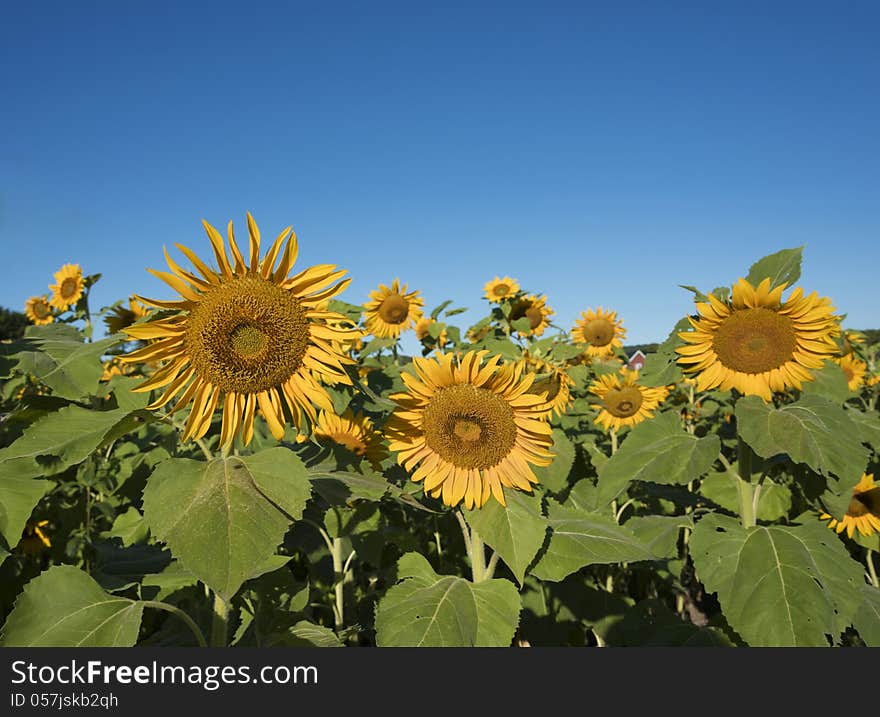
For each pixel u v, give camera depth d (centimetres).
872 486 127
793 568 86
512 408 82
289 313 68
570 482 147
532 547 77
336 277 69
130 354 64
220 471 61
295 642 75
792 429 91
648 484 141
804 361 102
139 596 75
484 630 73
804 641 80
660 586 167
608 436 198
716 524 97
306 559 136
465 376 81
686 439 104
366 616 122
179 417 100
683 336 106
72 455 60
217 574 54
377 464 105
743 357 102
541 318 237
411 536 112
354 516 103
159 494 58
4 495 67
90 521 123
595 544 84
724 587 88
